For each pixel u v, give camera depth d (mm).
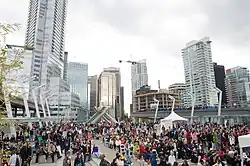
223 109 58875
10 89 6203
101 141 37281
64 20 173875
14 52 6312
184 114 67250
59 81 135000
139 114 88750
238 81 144500
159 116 77250
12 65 6066
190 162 19781
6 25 6043
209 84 121250
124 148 22484
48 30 146125
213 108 60844
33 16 150250
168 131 28469
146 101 159750
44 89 120500
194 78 129250
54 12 154250
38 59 135000
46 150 21969
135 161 21188
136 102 171750
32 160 21219
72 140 28953
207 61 124125
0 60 5797
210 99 118688
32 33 146250
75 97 154500
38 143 23422
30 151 18234
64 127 40031
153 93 153500
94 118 76625
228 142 21922
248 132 24672
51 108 128000
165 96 148500
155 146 20297
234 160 15422
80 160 17391
